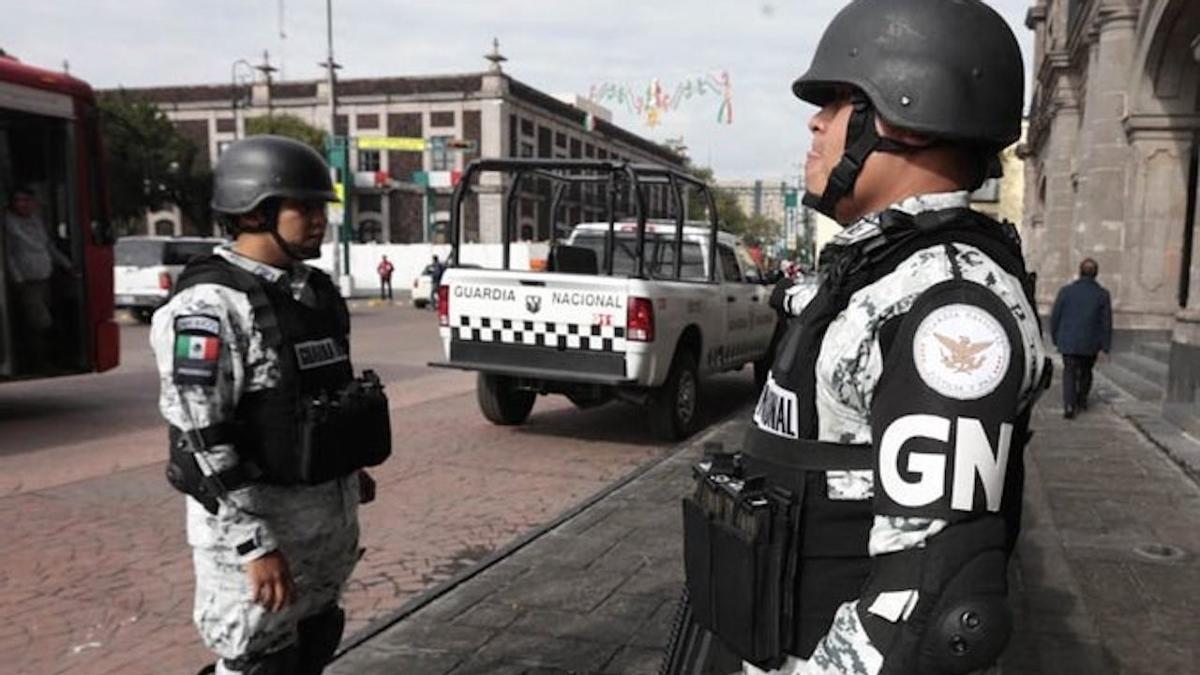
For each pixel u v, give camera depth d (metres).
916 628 1.06
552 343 7.11
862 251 1.22
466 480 6.24
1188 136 11.17
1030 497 5.61
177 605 3.96
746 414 9.13
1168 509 5.36
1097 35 12.96
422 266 37.41
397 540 4.93
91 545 4.71
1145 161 11.38
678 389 7.57
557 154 59.75
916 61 1.23
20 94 7.50
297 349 2.22
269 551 2.12
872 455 1.14
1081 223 13.36
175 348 2.06
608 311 6.89
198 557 2.16
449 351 7.51
